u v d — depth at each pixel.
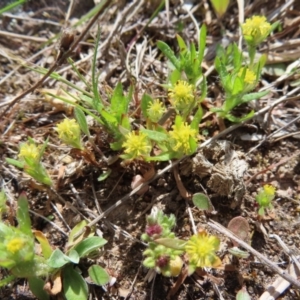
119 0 0.09
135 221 0.07
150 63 0.09
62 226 0.07
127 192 0.07
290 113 0.08
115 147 0.07
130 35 0.09
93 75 0.07
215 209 0.07
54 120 0.08
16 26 0.09
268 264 0.06
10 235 0.06
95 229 0.07
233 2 0.09
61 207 0.07
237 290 0.06
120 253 0.07
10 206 0.07
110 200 0.07
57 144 0.08
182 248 0.06
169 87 0.08
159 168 0.07
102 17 0.09
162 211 0.07
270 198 0.07
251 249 0.06
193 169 0.07
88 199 0.07
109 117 0.07
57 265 0.06
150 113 0.07
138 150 0.07
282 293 0.06
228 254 0.07
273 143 0.08
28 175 0.07
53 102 0.08
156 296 0.06
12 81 0.09
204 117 0.08
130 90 0.07
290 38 0.09
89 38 0.09
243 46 0.09
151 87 0.08
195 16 0.09
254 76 0.07
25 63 0.09
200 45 0.07
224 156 0.07
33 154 0.07
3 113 0.08
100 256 0.07
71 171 0.07
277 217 0.07
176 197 0.07
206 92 0.07
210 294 0.06
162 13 0.09
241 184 0.07
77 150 0.07
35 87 0.07
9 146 0.08
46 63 0.09
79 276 0.06
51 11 0.10
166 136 0.07
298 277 0.06
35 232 0.06
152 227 0.06
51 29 0.09
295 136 0.08
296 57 0.08
